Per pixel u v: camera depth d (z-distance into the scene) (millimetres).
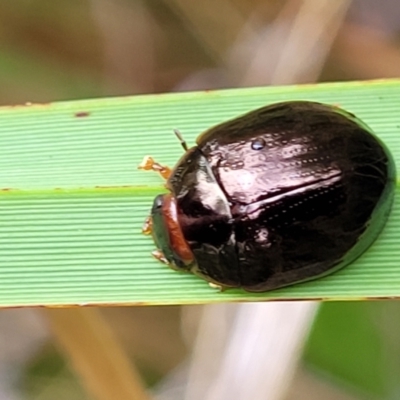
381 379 70
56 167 62
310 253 60
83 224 61
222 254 60
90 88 76
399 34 75
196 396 68
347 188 59
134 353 74
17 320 75
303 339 67
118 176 62
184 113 62
